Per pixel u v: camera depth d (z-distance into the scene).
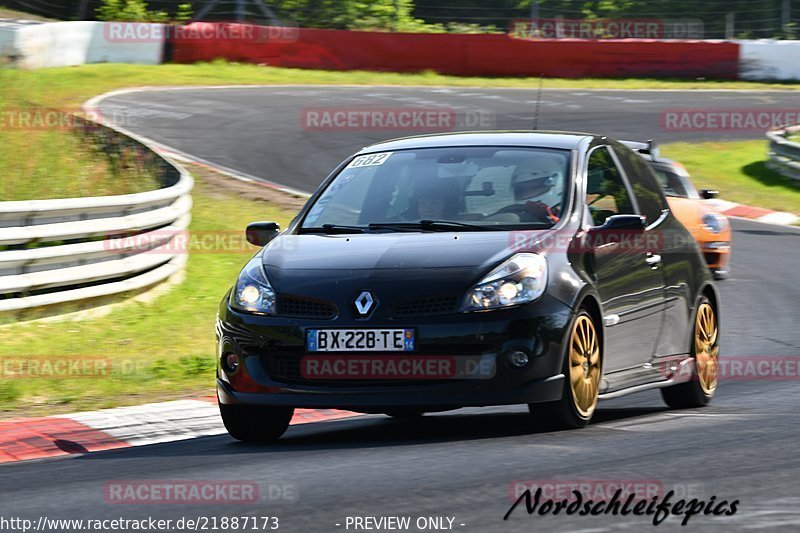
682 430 20.77
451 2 142.25
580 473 16.36
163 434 23.95
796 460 17.20
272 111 87.94
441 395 19.81
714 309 26.89
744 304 44.22
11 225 34.91
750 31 140.50
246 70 108.12
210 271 44.59
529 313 19.94
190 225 51.62
